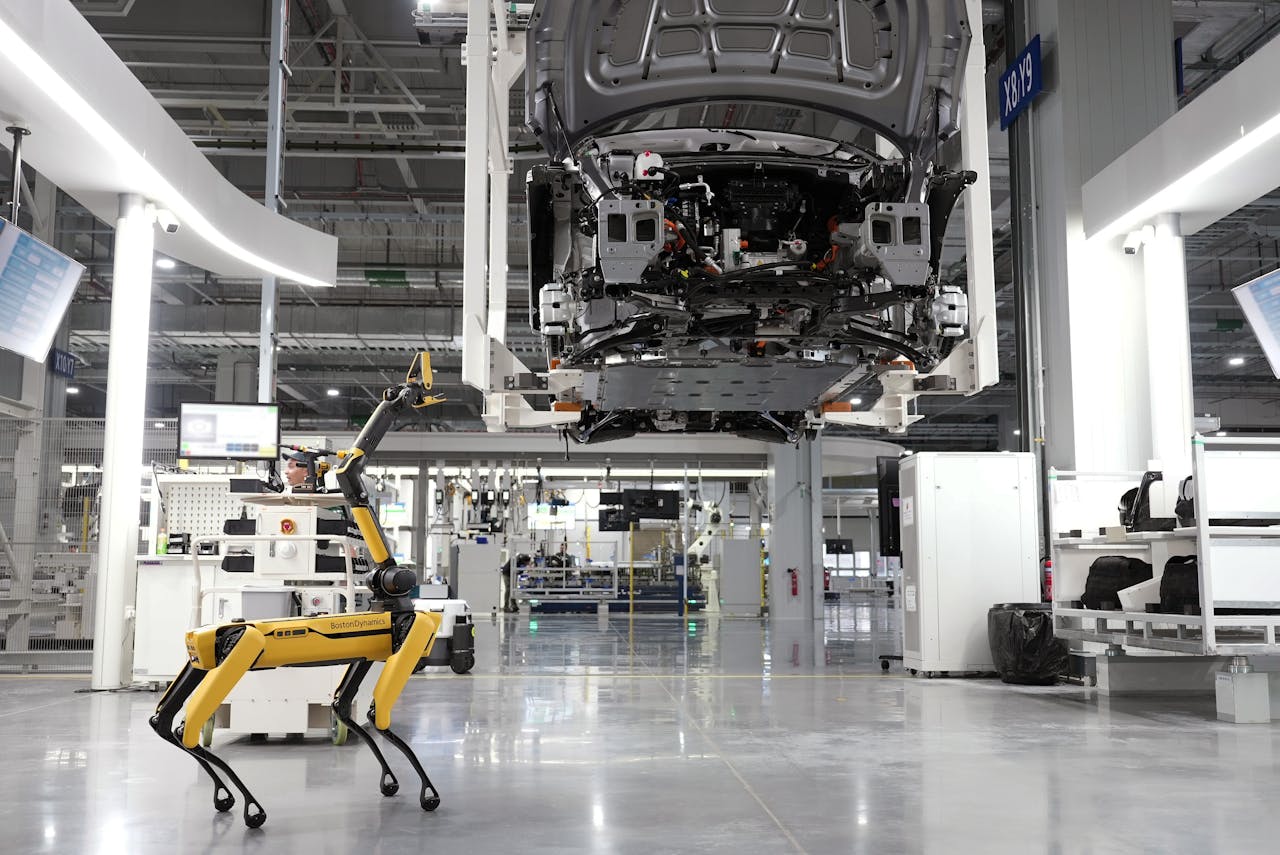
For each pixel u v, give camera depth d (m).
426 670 8.27
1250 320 7.10
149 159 6.47
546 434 18.58
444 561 20.14
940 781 3.82
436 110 12.26
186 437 6.45
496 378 4.79
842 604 25.44
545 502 22.42
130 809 3.41
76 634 9.52
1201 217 7.59
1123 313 8.29
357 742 4.78
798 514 18.48
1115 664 6.57
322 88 12.19
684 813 3.31
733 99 4.17
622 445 18.70
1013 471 7.83
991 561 7.76
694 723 5.30
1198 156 6.60
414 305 16.48
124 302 7.00
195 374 20.92
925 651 7.68
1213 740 4.78
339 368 20.78
